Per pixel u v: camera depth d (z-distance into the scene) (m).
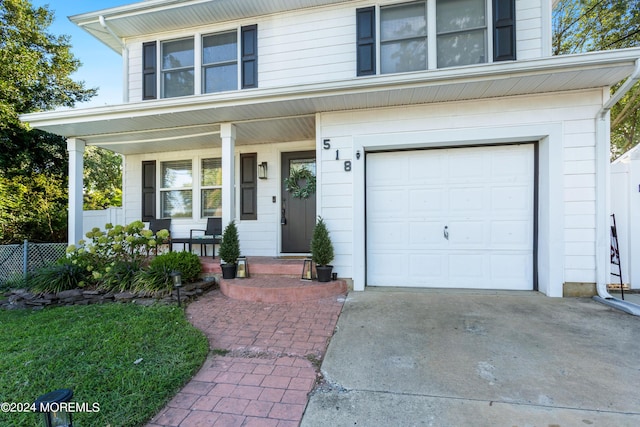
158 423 1.85
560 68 3.55
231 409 1.98
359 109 4.69
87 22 5.88
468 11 4.86
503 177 4.57
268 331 3.22
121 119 4.92
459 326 3.25
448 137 4.44
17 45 8.88
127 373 2.33
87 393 2.08
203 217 6.84
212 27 5.85
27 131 8.81
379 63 5.06
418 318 3.50
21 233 8.53
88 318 3.56
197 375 2.39
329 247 4.56
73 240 5.80
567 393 2.10
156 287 4.31
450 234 4.74
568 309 3.69
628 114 9.84
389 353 2.70
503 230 4.59
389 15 5.10
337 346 2.86
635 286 4.52
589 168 4.09
